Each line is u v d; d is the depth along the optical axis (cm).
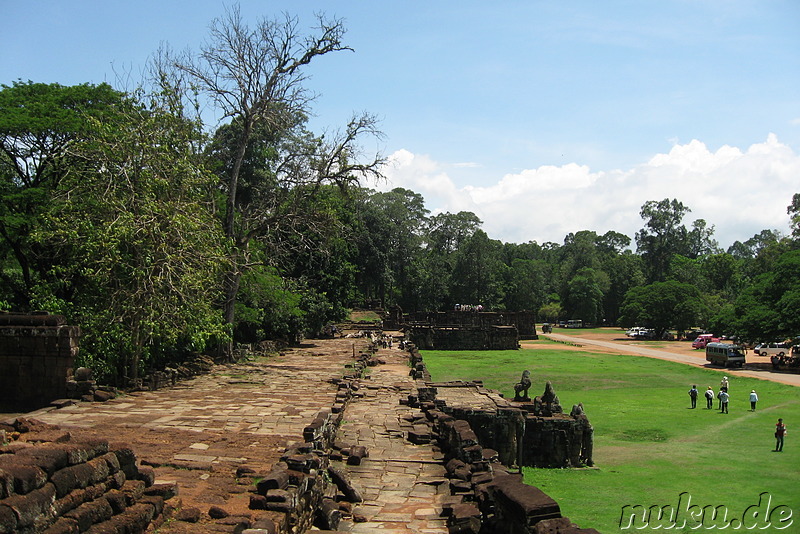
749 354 6394
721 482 1959
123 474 717
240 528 759
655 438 2616
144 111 2739
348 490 1231
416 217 11219
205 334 2525
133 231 2219
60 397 1956
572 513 1653
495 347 7025
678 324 8669
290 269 5319
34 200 2581
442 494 1274
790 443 2502
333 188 4441
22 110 2683
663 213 12594
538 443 2209
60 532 545
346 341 5256
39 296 2336
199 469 1131
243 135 3594
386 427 1884
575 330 10875
